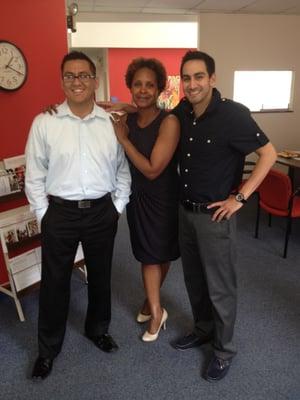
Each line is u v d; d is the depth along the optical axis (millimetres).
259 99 6207
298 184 3855
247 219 4332
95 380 1888
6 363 2023
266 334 2223
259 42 5762
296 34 5848
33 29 2521
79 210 1764
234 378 1884
